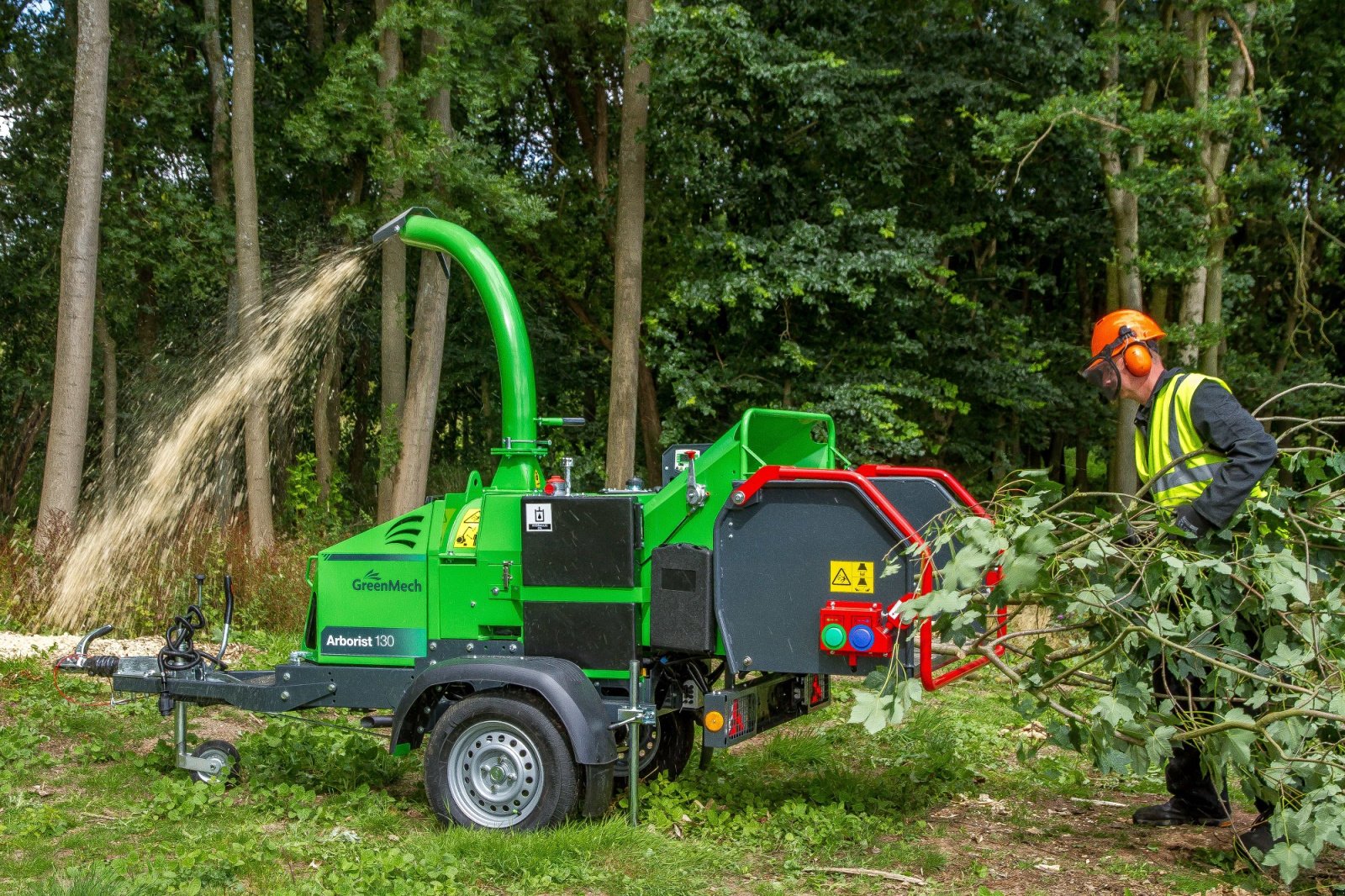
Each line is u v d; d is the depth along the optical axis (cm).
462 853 445
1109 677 482
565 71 2144
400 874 423
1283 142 2228
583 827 464
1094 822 525
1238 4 1723
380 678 527
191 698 555
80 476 1279
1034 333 2256
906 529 442
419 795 553
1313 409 2056
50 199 1897
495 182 1631
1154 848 480
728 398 1798
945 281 1972
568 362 2305
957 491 505
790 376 1756
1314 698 407
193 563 1166
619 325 1609
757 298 1633
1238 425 440
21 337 2000
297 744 604
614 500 482
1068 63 1861
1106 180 1856
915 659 436
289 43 2103
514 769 473
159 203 1842
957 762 630
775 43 1647
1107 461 2856
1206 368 1909
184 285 1962
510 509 509
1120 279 1917
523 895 414
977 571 404
